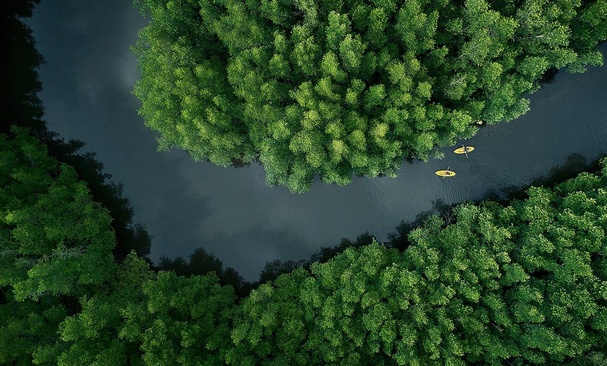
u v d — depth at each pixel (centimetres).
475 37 3083
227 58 3753
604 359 2900
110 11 4341
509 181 4034
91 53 4359
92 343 3159
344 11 3341
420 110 3152
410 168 4116
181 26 3566
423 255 3431
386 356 3391
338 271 3478
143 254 4300
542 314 3014
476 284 3247
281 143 3434
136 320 3216
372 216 4194
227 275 4288
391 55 3309
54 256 3434
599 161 3681
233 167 4303
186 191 4344
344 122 3253
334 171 3525
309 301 3444
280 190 4266
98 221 3822
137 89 3653
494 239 3334
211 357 3241
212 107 3372
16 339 3173
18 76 4350
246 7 3362
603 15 3194
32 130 4338
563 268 3078
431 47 3167
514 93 3422
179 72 3256
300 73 3384
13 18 4347
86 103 4369
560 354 2989
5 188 3519
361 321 3306
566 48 3406
